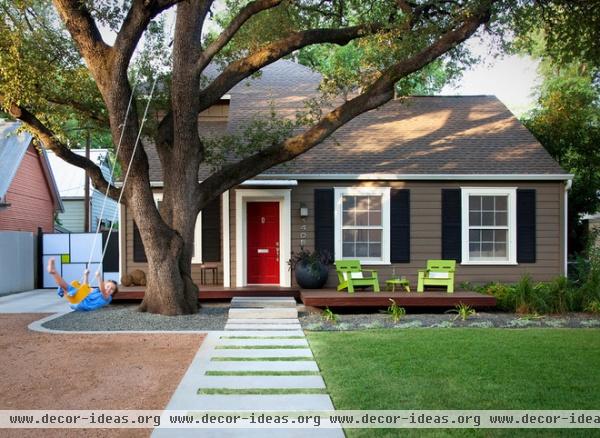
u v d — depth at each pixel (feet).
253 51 40.19
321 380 20.07
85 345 26.66
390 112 56.39
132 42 32.45
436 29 35.60
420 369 21.47
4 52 33.12
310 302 38.14
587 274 44.32
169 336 29.01
